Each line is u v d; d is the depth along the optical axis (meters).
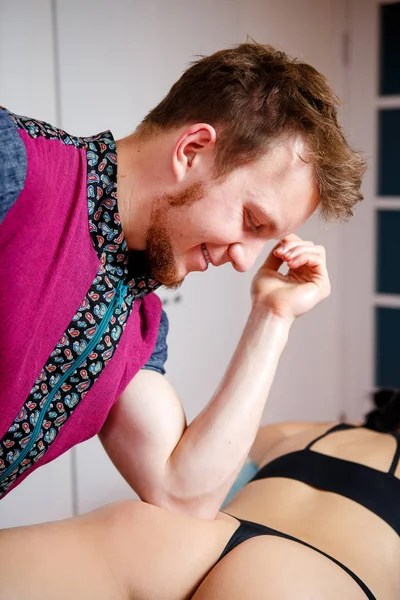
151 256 1.09
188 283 2.59
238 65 1.06
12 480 1.10
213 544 1.20
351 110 3.18
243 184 1.04
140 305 1.20
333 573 1.22
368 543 1.42
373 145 3.16
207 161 1.04
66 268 1.00
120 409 1.20
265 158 1.03
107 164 1.05
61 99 2.13
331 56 3.12
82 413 1.11
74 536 1.13
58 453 1.14
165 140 1.06
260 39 2.76
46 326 1.00
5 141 0.91
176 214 1.06
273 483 1.59
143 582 1.13
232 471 1.21
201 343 2.68
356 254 3.26
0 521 2.15
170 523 1.19
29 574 1.05
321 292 1.27
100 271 1.05
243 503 1.55
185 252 1.10
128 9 2.29
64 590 1.06
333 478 1.58
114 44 2.26
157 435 1.20
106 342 1.07
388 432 1.80
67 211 1.00
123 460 1.23
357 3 3.11
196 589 1.17
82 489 2.38
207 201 1.05
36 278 0.95
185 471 1.20
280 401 3.04
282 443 1.81
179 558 1.16
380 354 3.30
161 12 2.39
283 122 1.04
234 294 2.81
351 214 1.14
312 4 2.99
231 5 2.63
